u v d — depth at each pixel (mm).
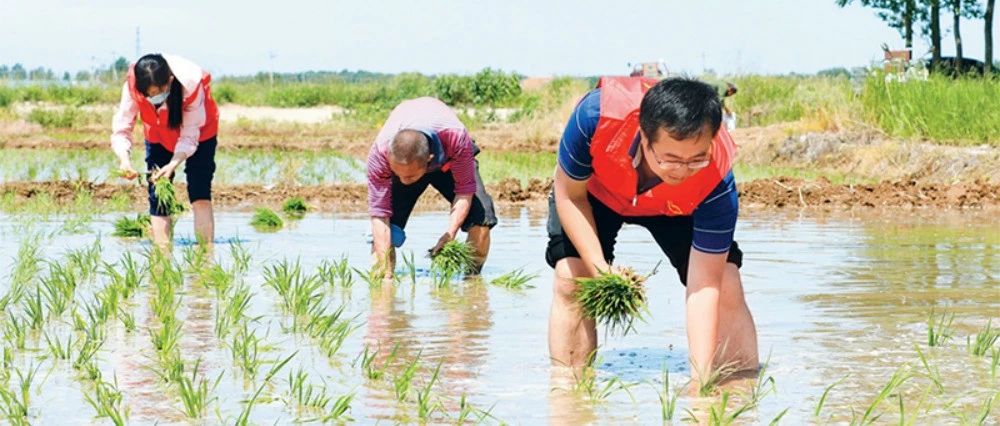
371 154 8039
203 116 9984
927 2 44906
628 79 4871
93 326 6168
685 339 6215
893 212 13633
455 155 8156
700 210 4973
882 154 19828
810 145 21656
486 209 8609
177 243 10484
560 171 5070
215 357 5734
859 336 6230
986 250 9891
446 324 6652
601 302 5059
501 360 5699
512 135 31188
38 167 19734
